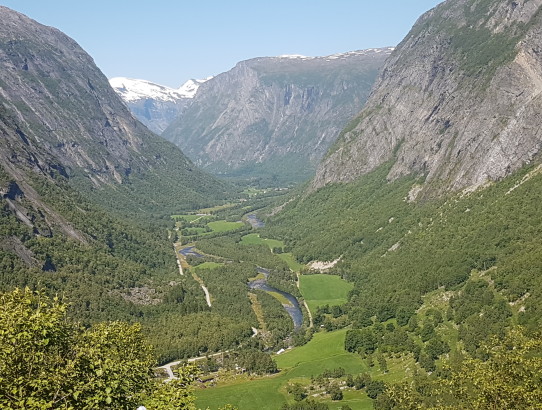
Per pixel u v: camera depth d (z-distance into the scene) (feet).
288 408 446.19
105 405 146.51
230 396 485.97
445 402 252.42
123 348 241.14
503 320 483.10
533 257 551.59
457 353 468.34
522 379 192.13
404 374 480.23
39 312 153.79
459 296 574.56
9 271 572.92
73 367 146.72
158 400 156.04
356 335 577.43
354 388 488.85
